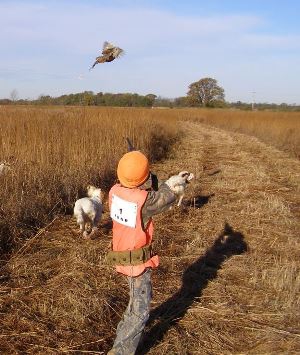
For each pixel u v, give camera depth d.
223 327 4.45
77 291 4.82
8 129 10.92
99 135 12.98
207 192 10.35
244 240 6.96
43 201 7.78
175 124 29.56
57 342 4.08
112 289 5.01
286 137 22.56
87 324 4.37
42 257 5.92
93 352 3.97
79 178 9.31
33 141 10.55
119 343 3.65
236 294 5.13
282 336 4.28
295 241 6.88
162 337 4.25
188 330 4.38
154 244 6.51
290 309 4.76
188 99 82.12
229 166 14.35
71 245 6.41
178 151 18.44
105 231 7.22
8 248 6.29
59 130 12.06
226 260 6.07
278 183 11.75
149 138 16.36
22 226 6.86
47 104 27.08
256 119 33.69
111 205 3.69
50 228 7.19
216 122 41.94
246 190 10.50
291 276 5.42
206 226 7.61
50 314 4.50
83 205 6.67
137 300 3.67
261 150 19.11
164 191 3.57
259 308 4.81
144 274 3.67
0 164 8.95
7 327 4.27
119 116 17.56
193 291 5.16
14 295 4.81
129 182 3.56
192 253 6.30
